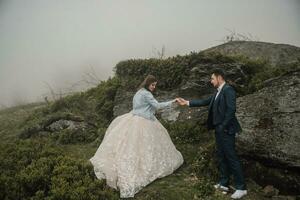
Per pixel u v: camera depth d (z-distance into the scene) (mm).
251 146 6602
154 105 6773
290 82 7141
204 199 6102
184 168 7133
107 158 6676
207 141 8102
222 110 6023
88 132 9625
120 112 9961
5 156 7434
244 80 9609
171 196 6137
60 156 7273
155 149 6680
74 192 5934
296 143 6293
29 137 10305
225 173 6340
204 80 9492
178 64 10398
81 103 11797
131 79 11273
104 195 6016
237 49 13281
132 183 6164
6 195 6027
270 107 6945
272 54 12805
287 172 6332
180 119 8883
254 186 6445
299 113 6602
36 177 6355
